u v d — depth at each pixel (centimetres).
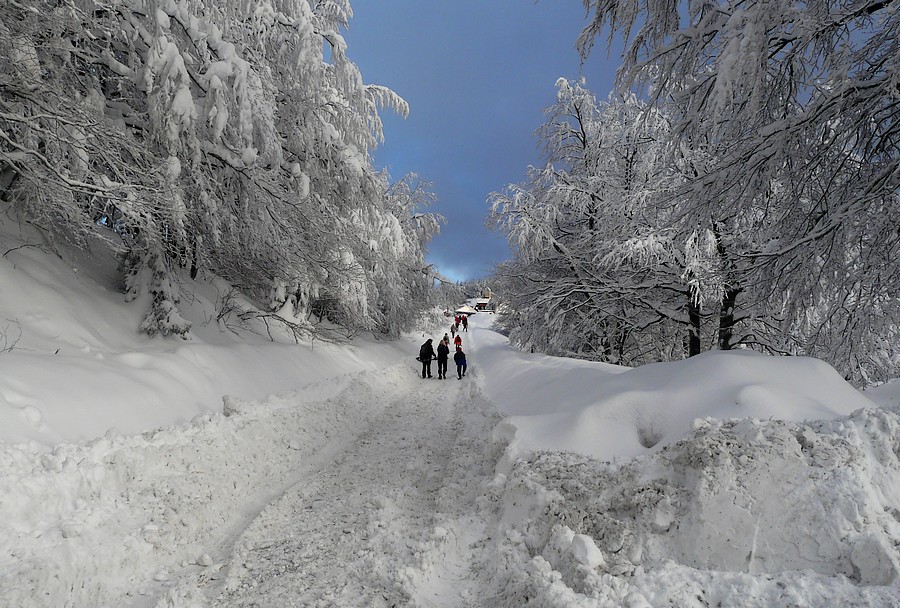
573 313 1564
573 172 1689
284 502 483
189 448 486
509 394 895
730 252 959
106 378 526
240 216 819
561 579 287
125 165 589
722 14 488
